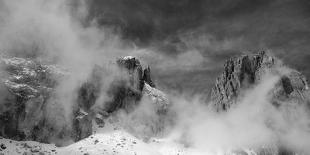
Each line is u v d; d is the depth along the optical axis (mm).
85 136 146750
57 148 132750
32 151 122812
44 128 134750
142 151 146125
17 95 131625
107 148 139000
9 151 117812
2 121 126250
